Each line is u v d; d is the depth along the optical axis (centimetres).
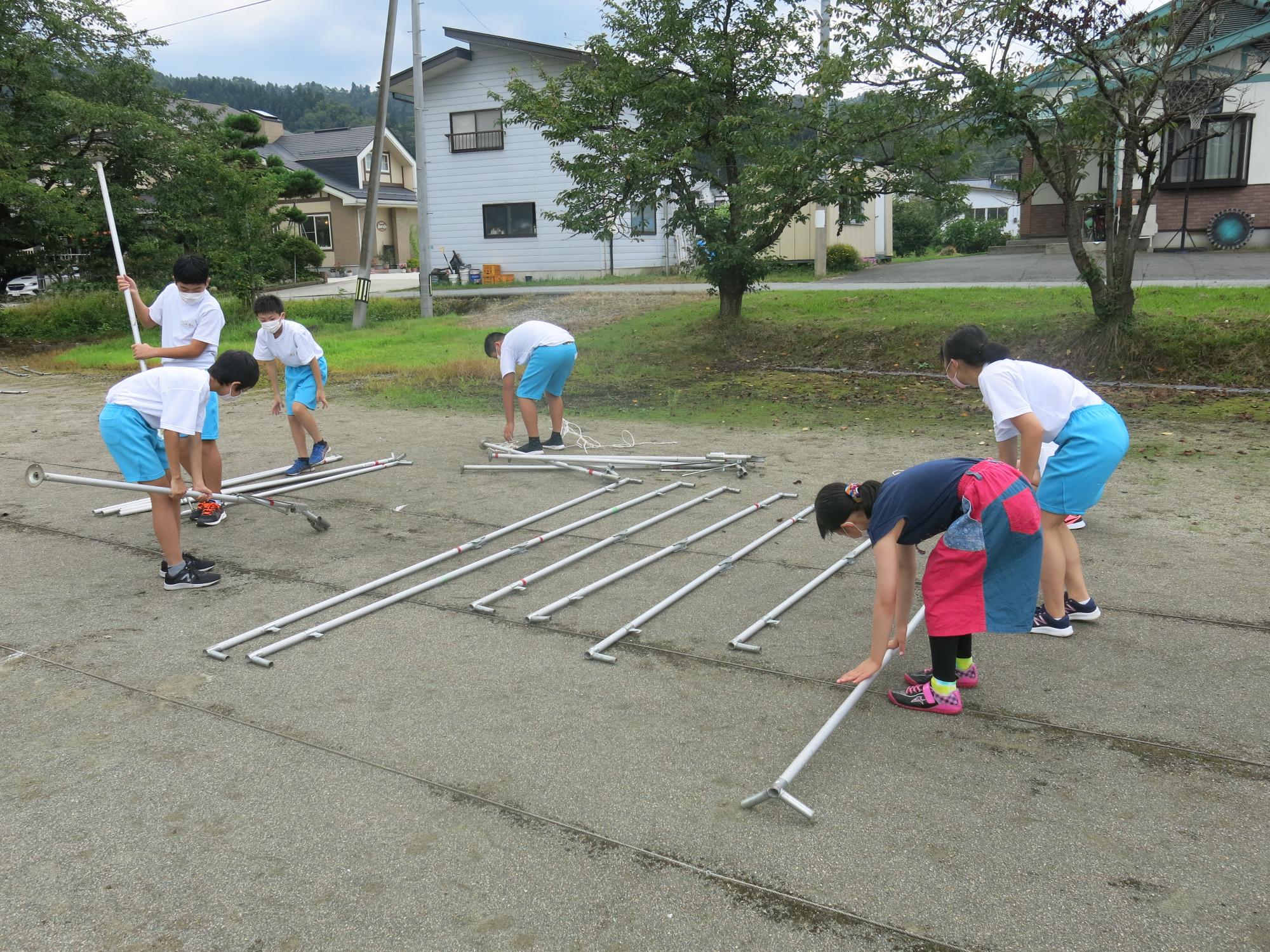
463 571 529
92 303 2172
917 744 343
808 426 925
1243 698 369
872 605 477
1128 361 1084
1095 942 243
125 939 249
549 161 2750
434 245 2959
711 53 1319
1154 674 392
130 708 378
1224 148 2017
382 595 505
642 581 519
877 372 1215
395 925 253
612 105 1378
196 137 2122
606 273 2758
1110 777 319
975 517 341
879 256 2828
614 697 383
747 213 1358
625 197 1345
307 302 2242
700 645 433
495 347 809
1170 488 662
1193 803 303
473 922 254
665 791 314
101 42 2012
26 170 1767
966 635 365
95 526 641
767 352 1349
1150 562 519
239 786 320
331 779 324
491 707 375
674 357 1373
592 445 863
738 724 359
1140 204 1073
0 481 767
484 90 2786
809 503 663
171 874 275
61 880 273
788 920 253
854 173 1245
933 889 264
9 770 332
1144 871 271
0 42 1800
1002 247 2580
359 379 1316
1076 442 420
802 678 397
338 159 4016
